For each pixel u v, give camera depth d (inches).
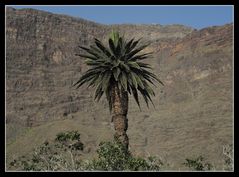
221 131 6791.3
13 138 7500.0
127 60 1857.8
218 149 6190.9
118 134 1760.6
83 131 6550.2
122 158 1376.7
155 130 7706.7
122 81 1781.5
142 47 1863.9
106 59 1823.3
